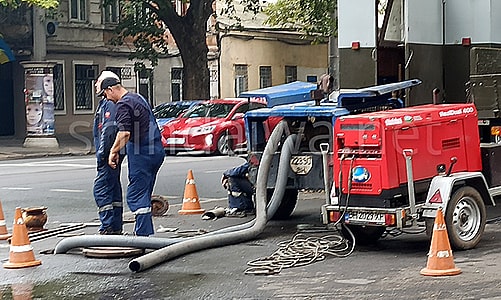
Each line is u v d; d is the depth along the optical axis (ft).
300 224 39.11
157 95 133.49
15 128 116.37
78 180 62.59
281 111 36.58
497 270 28.19
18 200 51.24
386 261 30.42
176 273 29.35
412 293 25.53
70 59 120.47
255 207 38.91
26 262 31.01
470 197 31.65
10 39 109.19
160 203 43.83
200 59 110.22
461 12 41.91
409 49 40.60
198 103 89.40
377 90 35.81
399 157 30.96
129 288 27.43
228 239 34.09
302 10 117.50
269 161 36.37
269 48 150.82
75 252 33.47
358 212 31.14
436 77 41.86
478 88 40.32
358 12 41.93
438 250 27.86
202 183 59.77
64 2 118.32
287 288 26.78
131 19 111.14
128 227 39.91
